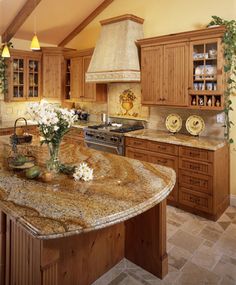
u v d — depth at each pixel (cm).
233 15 371
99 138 470
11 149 311
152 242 238
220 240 298
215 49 356
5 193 181
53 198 172
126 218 153
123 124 518
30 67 570
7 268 199
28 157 265
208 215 349
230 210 376
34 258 164
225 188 376
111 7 523
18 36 562
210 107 367
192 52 373
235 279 235
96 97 530
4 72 548
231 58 356
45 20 525
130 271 245
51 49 569
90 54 525
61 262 197
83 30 580
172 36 387
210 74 361
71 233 134
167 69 403
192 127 400
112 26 471
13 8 477
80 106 604
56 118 213
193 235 308
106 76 455
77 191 184
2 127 510
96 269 231
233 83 368
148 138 399
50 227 136
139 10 478
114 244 248
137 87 493
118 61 442
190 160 357
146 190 186
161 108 461
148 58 426
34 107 218
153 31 461
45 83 584
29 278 172
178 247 283
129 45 444
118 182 203
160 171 231
